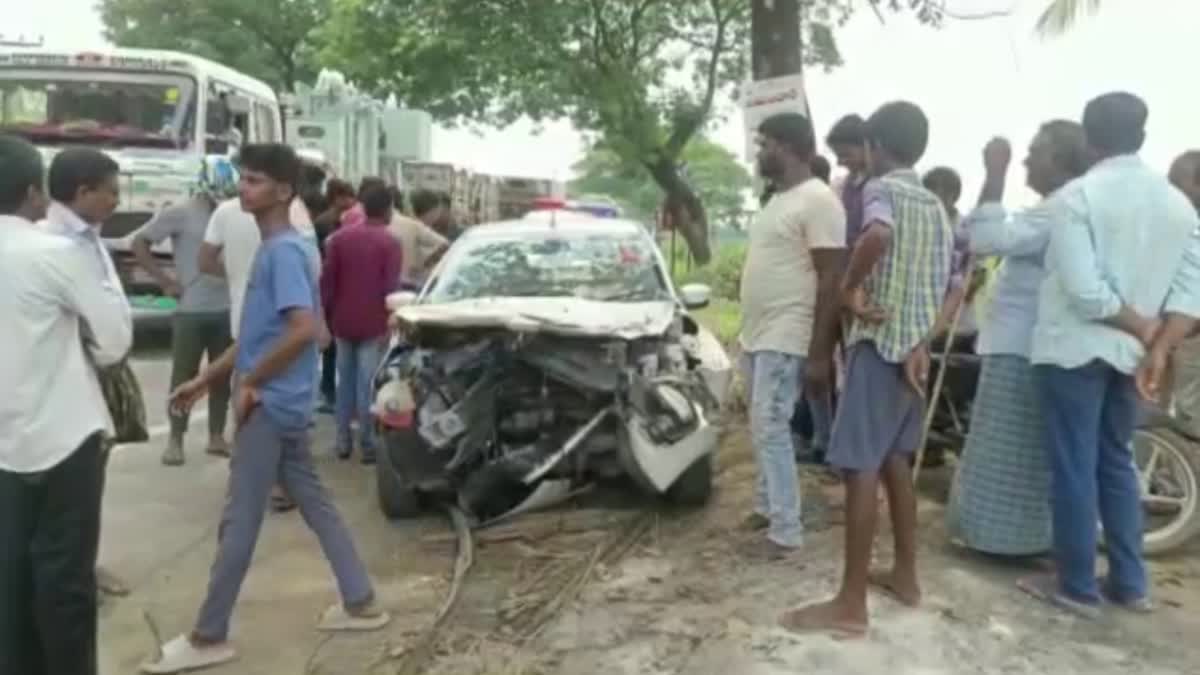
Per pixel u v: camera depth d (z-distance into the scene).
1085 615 5.07
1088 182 4.95
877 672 4.53
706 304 7.52
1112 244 4.90
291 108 16.41
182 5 37.12
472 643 4.91
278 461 4.81
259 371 4.67
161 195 11.51
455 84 21.72
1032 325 5.48
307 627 5.12
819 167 6.83
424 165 19.45
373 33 20.94
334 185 9.38
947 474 7.27
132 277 11.42
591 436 6.55
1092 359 4.94
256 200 4.70
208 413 8.33
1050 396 5.11
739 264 15.73
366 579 5.11
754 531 6.19
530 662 4.71
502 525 6.53
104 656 4.84
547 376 6.49
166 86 12.45
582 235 7.88
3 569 4.02
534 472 6.50
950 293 5.89
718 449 7.73
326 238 9.16
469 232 8.12
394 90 22.14
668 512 6.67
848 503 4.81
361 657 4.82
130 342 4.19
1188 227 4.91
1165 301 4.95
